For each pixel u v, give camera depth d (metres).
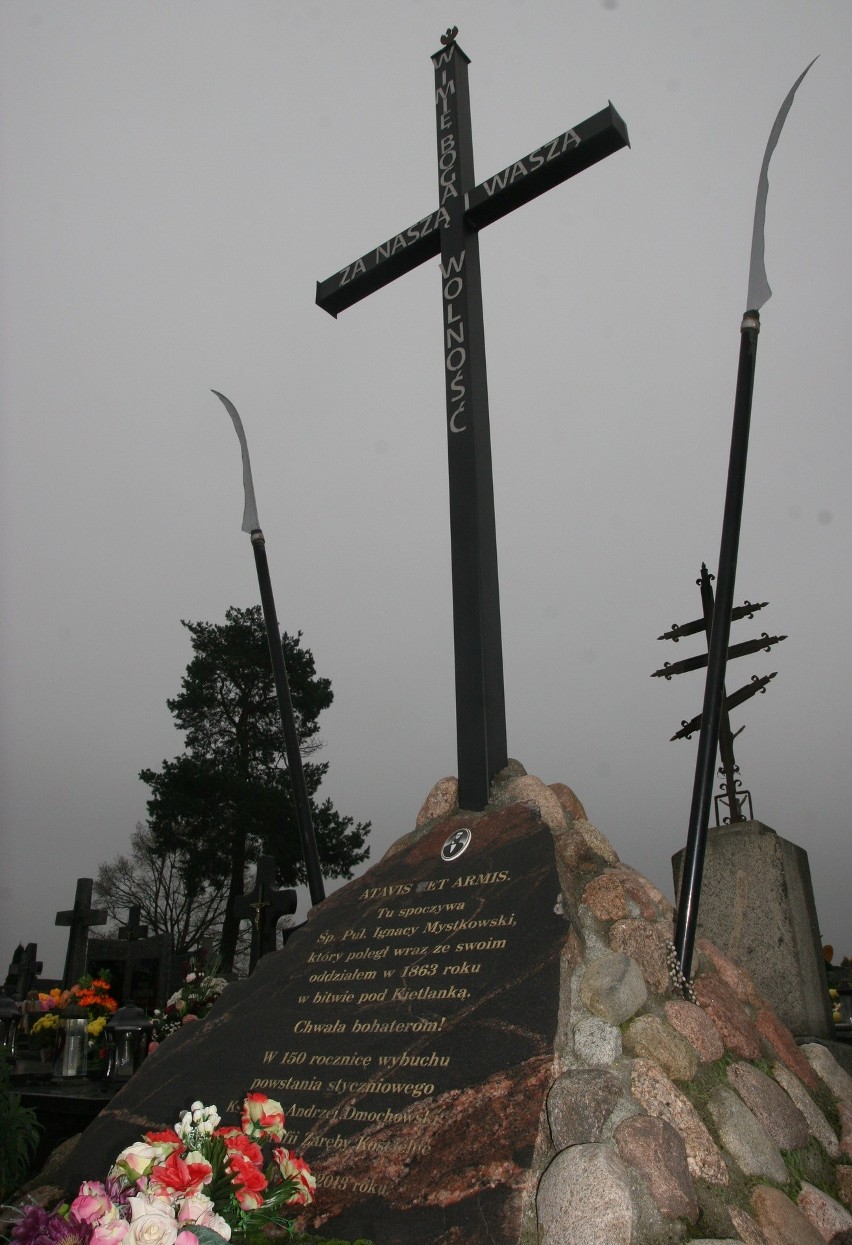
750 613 6.51
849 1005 8.19
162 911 32.88
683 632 6.82
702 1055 3.71
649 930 4.08
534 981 3.72
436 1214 3.16
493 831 4.57
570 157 5.84
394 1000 4.05
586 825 4.68
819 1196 3.43
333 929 4.73
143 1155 2.87
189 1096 4.33
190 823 26.88
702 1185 3.19
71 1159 4.43
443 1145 3.35
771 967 5.39
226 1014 4.70
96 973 10.60
